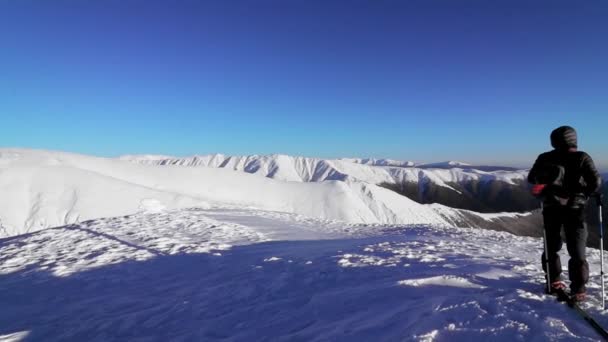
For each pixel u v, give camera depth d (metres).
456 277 4.71
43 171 55.69
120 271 7.75
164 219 17.25
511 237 14.84
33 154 76.12
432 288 4.39
